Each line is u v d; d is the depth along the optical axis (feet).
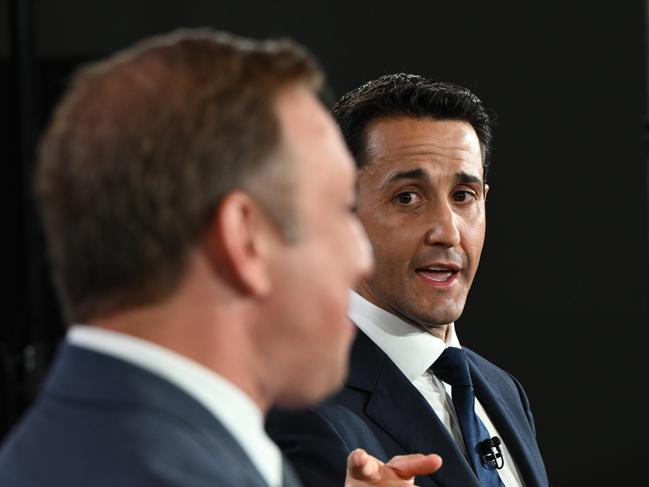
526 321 31.63
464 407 14.46
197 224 6.83
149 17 32.17
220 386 6.93
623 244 31.19
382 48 31.53
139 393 6.63
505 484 14.67
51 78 32.71
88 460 6.36
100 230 6.79
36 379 32.99
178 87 6.91
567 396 31.55
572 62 31.07
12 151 32.89
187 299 6.91
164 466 6.31
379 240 14.20
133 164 6.75
